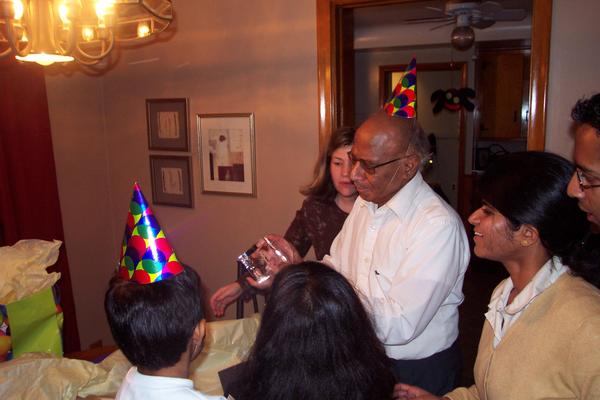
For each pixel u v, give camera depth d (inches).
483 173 41.5
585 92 86.5
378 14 171.6
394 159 52.8
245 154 114.1
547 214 36.9
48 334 53.1
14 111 102.5
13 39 47.8
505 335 40.6
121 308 34.4
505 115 223.5
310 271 32.0
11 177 103.3
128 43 122.8
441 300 51.4
